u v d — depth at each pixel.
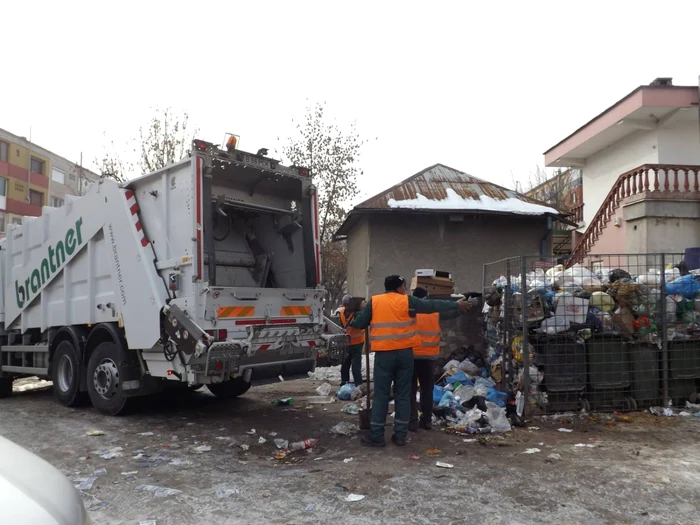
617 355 6.85
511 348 7.05
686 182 14.59
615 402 6.86
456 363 8.35
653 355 6.97
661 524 3.66
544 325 6.72
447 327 8.99
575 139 19.44
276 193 7.45
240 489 4.39
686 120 16.69
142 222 6.69
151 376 6.96
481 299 9.07
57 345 8.11
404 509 3.94
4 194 37.72
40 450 5.62
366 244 13.50
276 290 6.72
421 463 5.02
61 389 7.93
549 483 4.43
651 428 6.18
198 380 5.91
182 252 6.14
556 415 6.69
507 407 6.73
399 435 5.64
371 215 13.32
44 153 41.38
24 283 8.68
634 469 4.74
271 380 6.55
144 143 20.12
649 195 14.32
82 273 7.53
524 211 13.04
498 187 14.74
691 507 3.93
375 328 5.66
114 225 6.90
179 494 4.30
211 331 6.06
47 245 8.16
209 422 6.88
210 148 6.24
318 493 4.28
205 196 6.16
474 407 6.63
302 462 5.17
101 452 5.52
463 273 13.42
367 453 5.39
